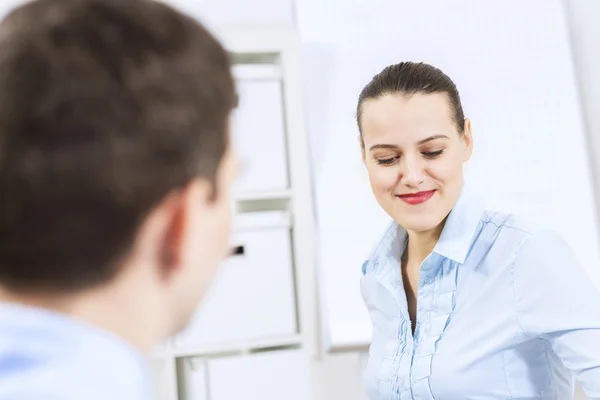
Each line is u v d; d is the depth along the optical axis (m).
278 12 2.74
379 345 1.42
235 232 2.37
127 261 0.39
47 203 0.37
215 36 0.43
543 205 2.71
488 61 2.73
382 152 1.31
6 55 0.37
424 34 2.71
